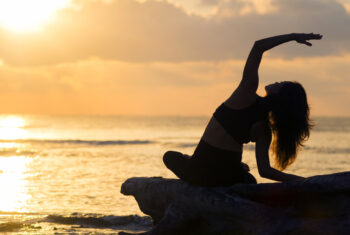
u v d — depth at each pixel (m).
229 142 4.45
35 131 103.25
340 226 4.05
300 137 4.48
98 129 121.00
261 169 4.38
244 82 4.34
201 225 4.64
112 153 41.34
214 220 4.57
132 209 13.09
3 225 7.81
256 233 4.23
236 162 4.53
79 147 50.22
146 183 5.24
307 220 4.18
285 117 4.39
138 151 44.38
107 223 9.00
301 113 4.40
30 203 14.12
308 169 28.92
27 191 17.16
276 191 4.32
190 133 98.56
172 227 4.61
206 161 4.54
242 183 4.68
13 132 95.75
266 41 4.27
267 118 4.39
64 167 28.20
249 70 4.31
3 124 166.25
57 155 38.88
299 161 34.88
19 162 31.97
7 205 13.60
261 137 4.39
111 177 22.56
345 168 29.52
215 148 4.49
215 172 4.54
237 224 4.43
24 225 7.90
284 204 4.36
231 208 4.41
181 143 58.50
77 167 28.14
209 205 4.53
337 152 45.69
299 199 4.28
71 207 13.36
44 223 8.76
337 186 4.13
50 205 13.70
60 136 78.44
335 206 4.18
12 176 22.88
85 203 14.24
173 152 4.90
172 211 4.71
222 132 4.45
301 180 4.31
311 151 47.09
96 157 36.84
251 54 4.31
